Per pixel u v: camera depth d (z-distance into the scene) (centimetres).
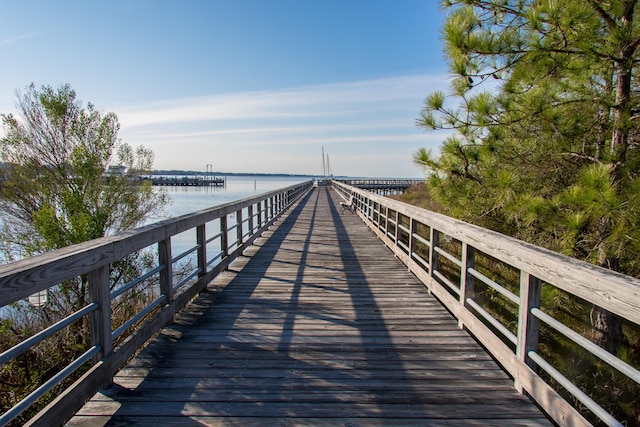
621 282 160
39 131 890
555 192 434
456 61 405
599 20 338
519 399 234
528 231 466
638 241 311
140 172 1011
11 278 157
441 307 408
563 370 468
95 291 233
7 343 615
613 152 357
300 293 456
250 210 791
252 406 223
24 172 872
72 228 820
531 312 234
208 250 1425
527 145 440
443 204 522
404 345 312
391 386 248
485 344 296
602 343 424
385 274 551
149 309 308
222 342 315
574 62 369
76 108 910
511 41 374
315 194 3027
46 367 613
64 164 914
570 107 401
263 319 369
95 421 207
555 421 204
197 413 215
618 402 412
